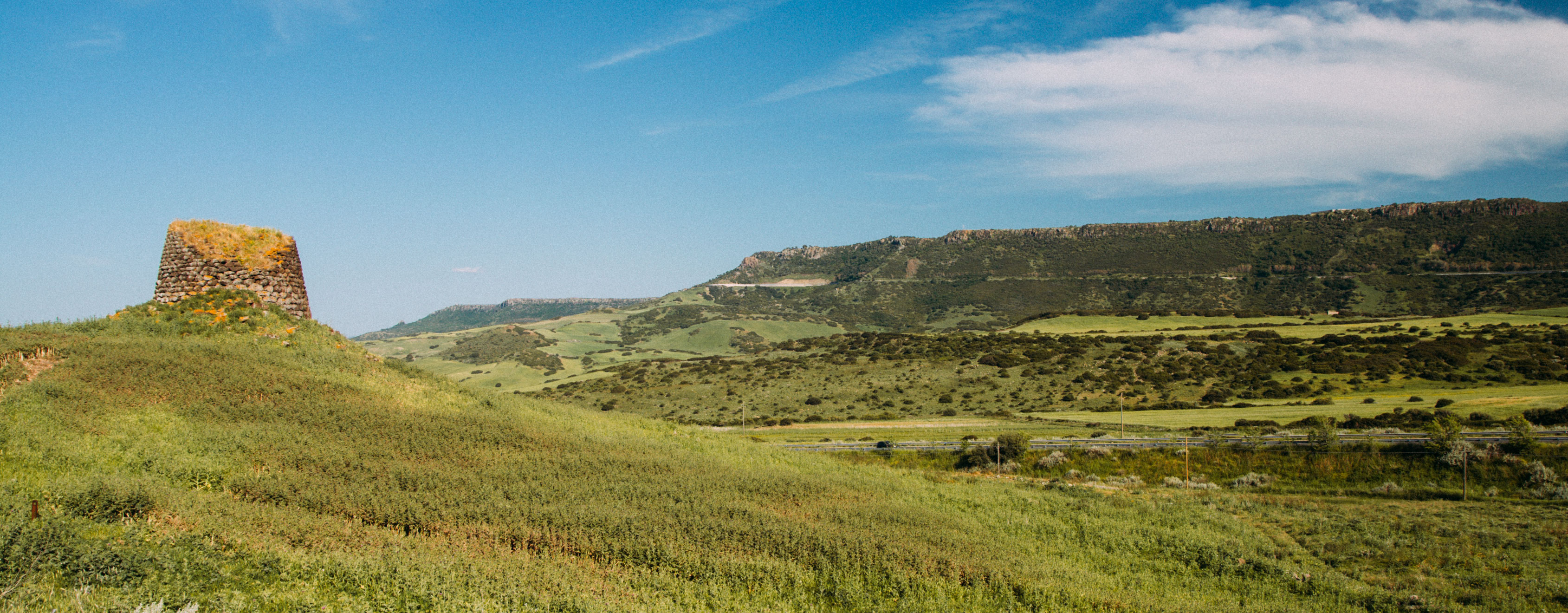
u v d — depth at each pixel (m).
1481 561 22.08
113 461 19.11
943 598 15.98
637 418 44.09
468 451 25.41
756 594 15.48
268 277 33.75
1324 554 23.28
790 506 24.27
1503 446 35.09
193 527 14.65
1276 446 39.81
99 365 24.84
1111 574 21.17
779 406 80.88
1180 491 36.44
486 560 15.05
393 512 17.61
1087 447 43.84
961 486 35.25
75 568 11.34
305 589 12.26
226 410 24.03
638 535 18.05
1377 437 38.84
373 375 32.12
